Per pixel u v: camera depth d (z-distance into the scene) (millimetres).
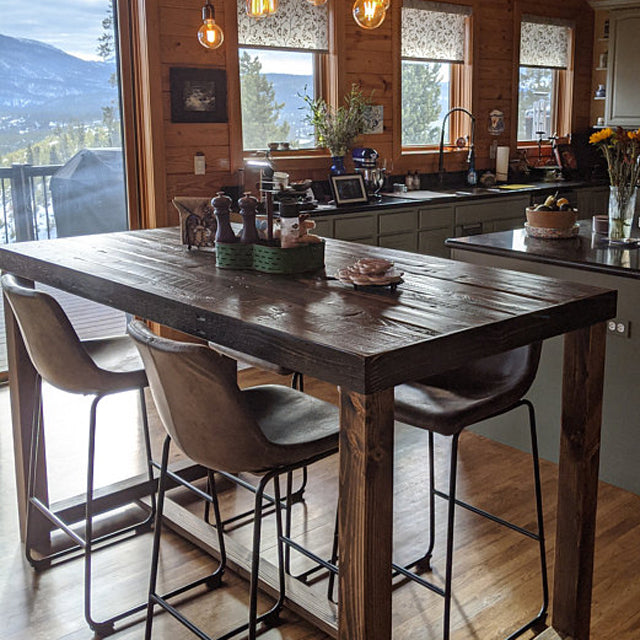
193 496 3143
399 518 2896
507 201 5957
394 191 5828
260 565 2506
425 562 2592
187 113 4840
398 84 5883
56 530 2898
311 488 3180
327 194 5590
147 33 4578
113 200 4902
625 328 3031
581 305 1899
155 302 2027
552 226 3584
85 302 4961
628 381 3057
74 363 2273
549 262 3164
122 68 4711
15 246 2807
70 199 4742
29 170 4559
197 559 2703
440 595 2293
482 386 2283
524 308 1803
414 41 5969
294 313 1787
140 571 2635
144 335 1813
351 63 5555
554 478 3213
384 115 5852
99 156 4789
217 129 5000
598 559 2617
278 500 2270
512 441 3529
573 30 7102
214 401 1712
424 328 1636
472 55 6289
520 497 3051
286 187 4781
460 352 1619
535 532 2787
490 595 2441
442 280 2143
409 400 2162
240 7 4980
